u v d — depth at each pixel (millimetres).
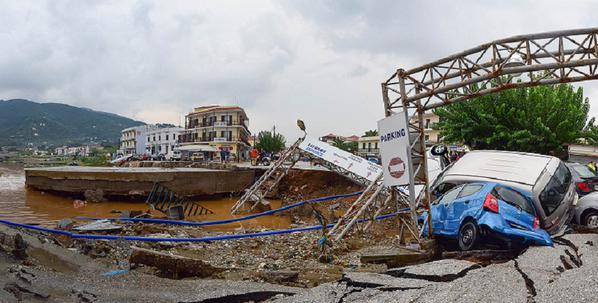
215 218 18125
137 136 127688
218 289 6383
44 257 7352
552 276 6133
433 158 18656
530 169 10500
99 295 5945
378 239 12641
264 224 16547
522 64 9078
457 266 6754
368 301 5562
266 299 6176
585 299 5008
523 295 5398
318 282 7277
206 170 23844
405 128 10023
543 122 23906
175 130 111938
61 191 22031
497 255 8141
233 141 87250
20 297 5418
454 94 9938
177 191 21766
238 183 24688
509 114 24047
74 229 11086
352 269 8211
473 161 11547
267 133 78875
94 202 20578
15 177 39031
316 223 16281
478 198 8773
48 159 110250
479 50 9312
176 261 7559
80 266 7500
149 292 6219
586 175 14180
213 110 90000
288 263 9094
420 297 5527
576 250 8070
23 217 15906
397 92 10594
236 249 10547
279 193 24531
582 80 8805
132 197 21078
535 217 8578
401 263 8617
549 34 8781
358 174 20141
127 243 9812
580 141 32750
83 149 177000
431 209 10320
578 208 11789
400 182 10273
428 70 10094
